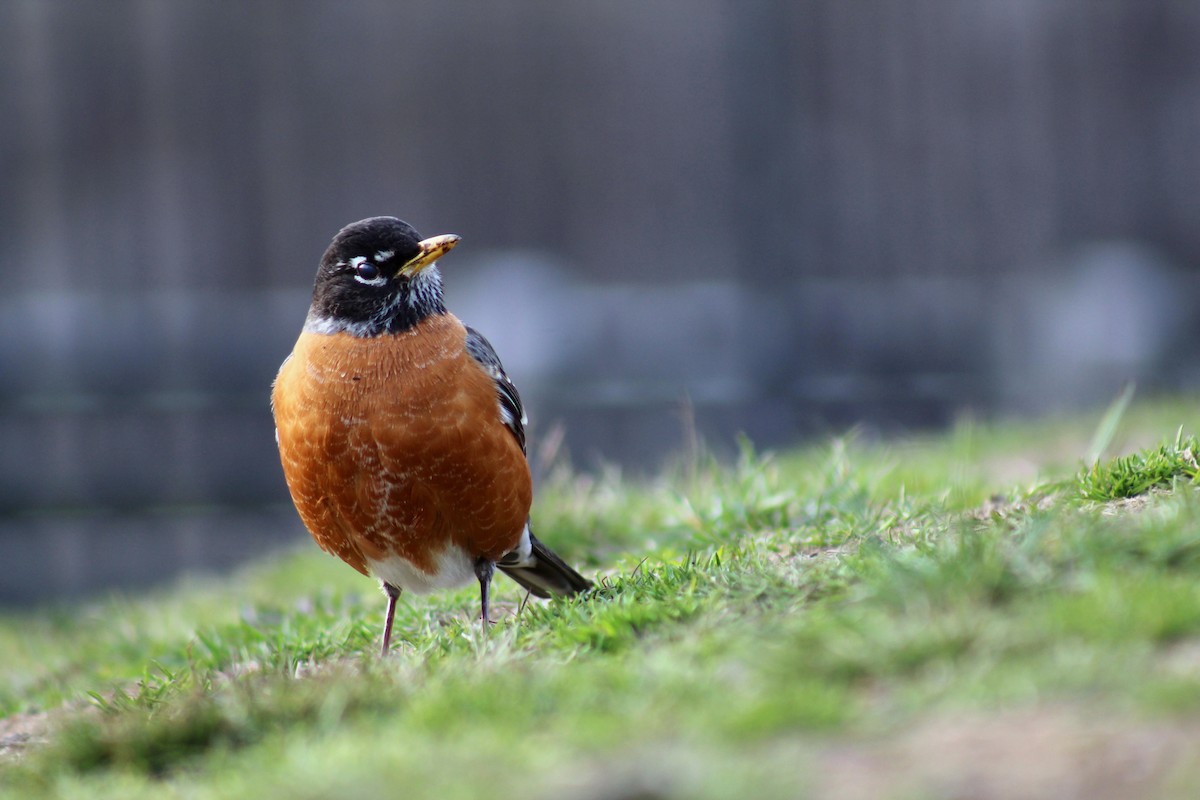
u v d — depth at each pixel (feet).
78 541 51.01
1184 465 21.02
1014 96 53.52
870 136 53.26
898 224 53.42
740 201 53.62
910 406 52.60
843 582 16.78
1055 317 53.06
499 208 54.29
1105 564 15.10
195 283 52.54
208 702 16.62
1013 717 12.16
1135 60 53.83
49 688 27.58
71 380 50.98
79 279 52.16
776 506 26.71
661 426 52.06
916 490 27.84
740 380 52.31
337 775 12.73
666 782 11.22
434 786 11.99
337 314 22.35
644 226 54.19
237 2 52.44
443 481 22.03
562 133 54.19
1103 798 10.61
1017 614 14.38
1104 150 53.98
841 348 52.65
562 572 24.50
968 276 53.52
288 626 25.17
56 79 51.85
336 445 21.89
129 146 52.21
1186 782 10.58
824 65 53.21
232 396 51.57
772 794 10.98
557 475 33.96
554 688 14.39
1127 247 54.19
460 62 53.83
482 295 53.16
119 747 15.81
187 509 51.11
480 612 24.17
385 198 53.78
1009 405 52.65
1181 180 54.29
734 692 13.51
